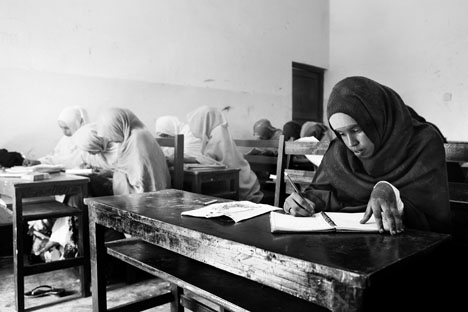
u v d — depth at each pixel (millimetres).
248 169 3787
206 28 4434
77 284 2389
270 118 5281
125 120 2736
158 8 3979
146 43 3910
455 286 1194
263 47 5129
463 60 4996
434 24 5176
